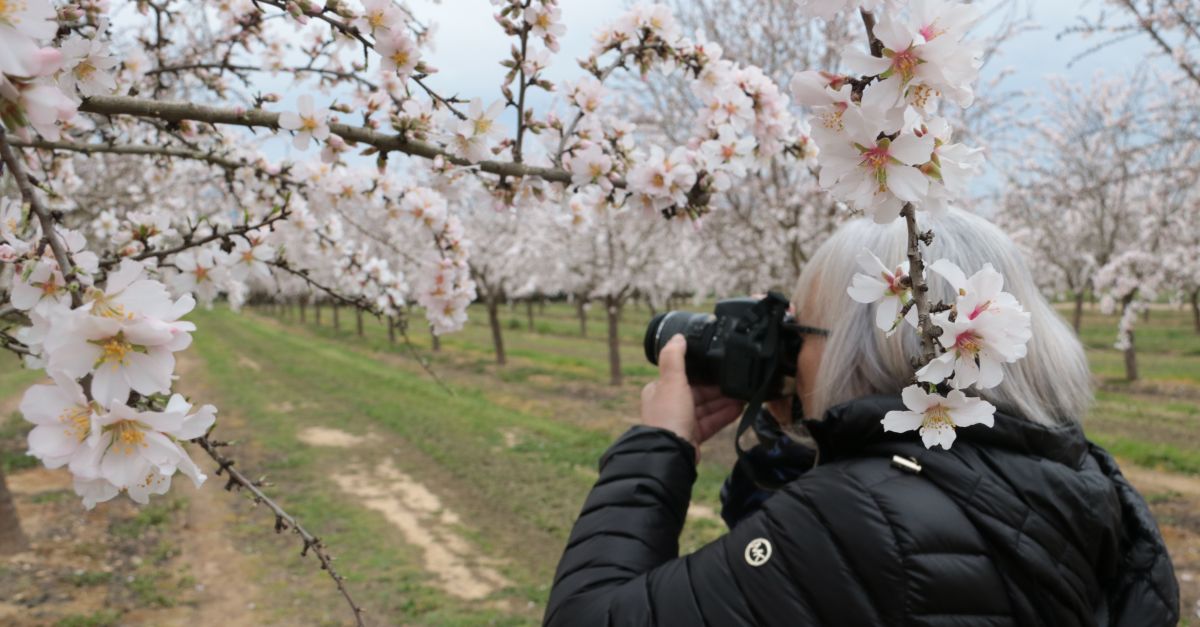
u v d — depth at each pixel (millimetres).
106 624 4914
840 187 662
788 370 1134
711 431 1258
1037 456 860
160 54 2723
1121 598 930
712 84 2045
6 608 4938
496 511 7578
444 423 11555
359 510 7609
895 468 842
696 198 1883
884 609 766
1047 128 15102
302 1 1457
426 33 1936
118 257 1766
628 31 2012
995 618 779
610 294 15102
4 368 15656
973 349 647
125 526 6754
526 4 1622
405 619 5199
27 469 8273
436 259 2432
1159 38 5066
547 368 17531
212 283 2010
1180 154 11500
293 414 12789
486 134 1585
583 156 1719
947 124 693
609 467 1064
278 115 1507
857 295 713
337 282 3109
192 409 775
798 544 806
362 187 2562
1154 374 14414
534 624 5094
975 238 966
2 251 1009
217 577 5887
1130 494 994
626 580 921
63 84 1046
